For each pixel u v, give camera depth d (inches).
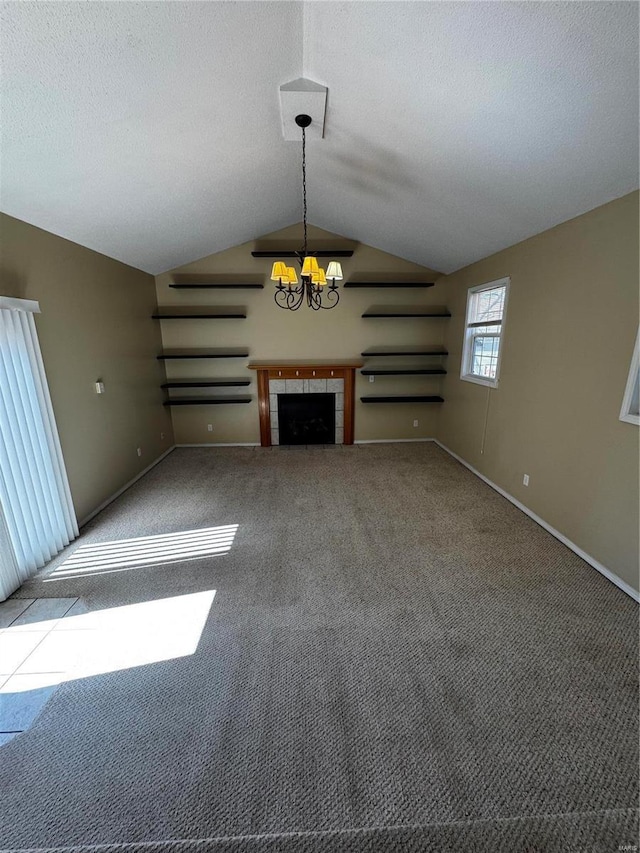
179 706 68.5
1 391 97.3
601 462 103.4
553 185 97.9
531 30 58.7
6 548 97.1
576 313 111.3
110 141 88.0
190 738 62.9
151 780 56.9
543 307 126.2
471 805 53.4
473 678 73.1
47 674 75.5
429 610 91.3
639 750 60.1
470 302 183.6
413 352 215.2
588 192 96.1
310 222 199.9
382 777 56.9
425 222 148.5
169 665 77.1
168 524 135.0
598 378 103.7
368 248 208.7
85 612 92.2
